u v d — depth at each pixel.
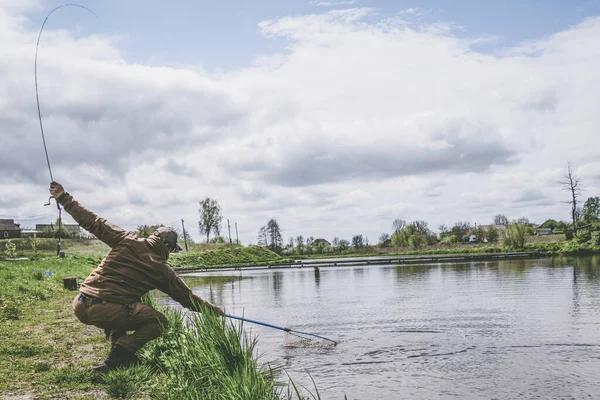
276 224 122.75
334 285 32.12
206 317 6.75
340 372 8.85
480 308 17.70
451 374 8.77
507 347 10.98
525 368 9.15
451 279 33.38
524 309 17.12
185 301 6.82
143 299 10.37
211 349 6.36
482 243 109.00
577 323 13.95
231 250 89.88
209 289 31.12
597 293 21.59
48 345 8.38
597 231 74.06
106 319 6.18
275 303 21.36
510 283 28.14
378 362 9.56
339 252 122.94
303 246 129.25
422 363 9.55
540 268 41.69
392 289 27.20
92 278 6.29
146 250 6.41
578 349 10.68
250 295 25.84
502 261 59.22
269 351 10.57
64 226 79.94
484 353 10.39
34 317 12.02
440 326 13.88
